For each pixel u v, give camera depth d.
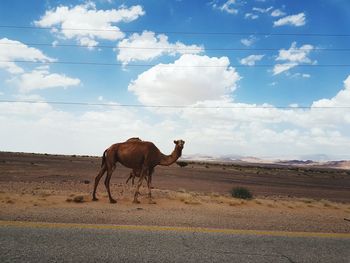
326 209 13.46
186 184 32.31
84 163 64.75
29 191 15.48
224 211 10.77
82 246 5.86
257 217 9.93
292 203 14.50
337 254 6.13
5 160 54.25
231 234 7.26
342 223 9.66
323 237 7.45
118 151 12.54
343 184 55.03
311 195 30.27
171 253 5.68
